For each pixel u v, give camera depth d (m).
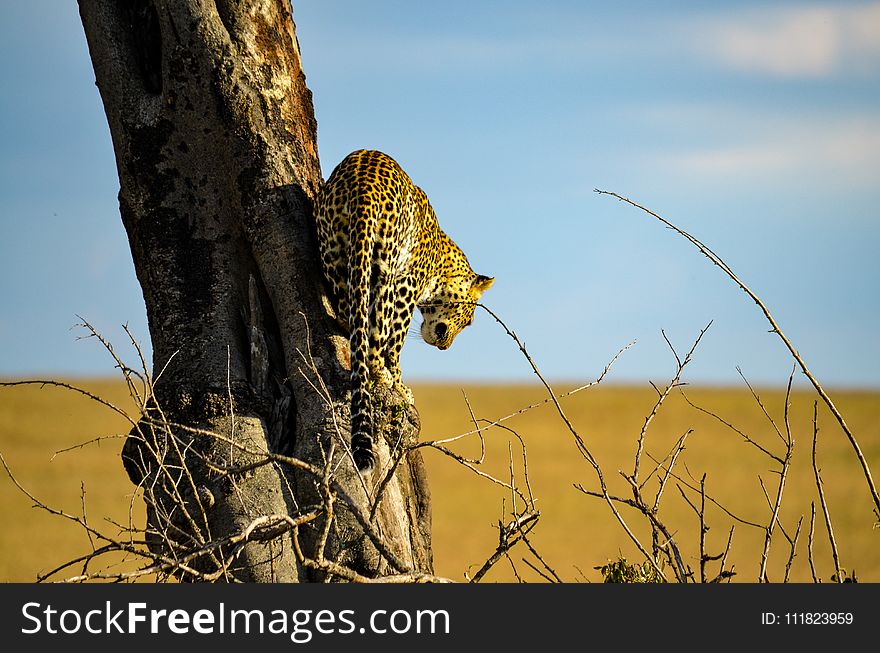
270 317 17.38
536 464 69.38
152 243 17.34
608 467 67.81
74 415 85.19
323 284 17.72
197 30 17.25
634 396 112.69
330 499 11.99
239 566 15.00
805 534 48.03
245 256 17.42
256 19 17.75
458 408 99.44
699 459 72.12
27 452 67.56
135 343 11.69
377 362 18.22
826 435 85.50
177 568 12.09
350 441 15.67
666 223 11.30
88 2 17.78
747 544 44.66
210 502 14.91
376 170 18.97
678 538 45.34
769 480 64.50
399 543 15.70
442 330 24.02
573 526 49.72
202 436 15.76
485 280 24.80
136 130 17.45
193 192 17.39
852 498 59.28
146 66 17.89
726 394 118.69
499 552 13.02
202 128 17.36
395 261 19.20
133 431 16.09
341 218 17.97
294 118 17.91
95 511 47.03
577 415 97.00
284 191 17.44
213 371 16.58
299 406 16.39
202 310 17.11
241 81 17.41
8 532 41.78
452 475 66.25
